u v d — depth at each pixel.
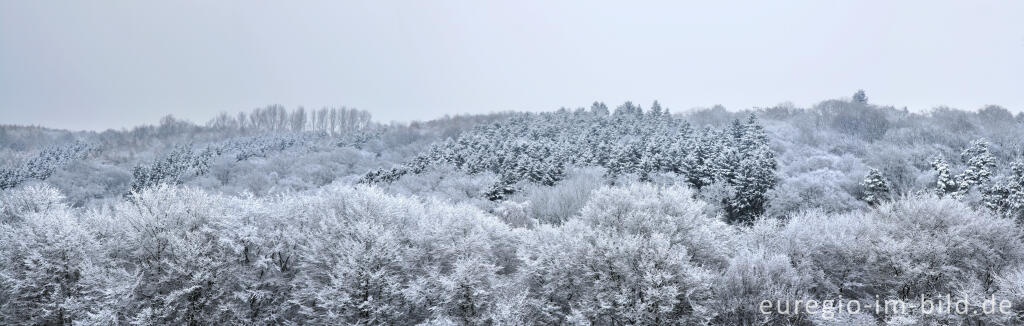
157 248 19.25
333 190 23.16
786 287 18.02
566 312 20.05
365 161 82.50
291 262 21.48
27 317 19.58
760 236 23.23
